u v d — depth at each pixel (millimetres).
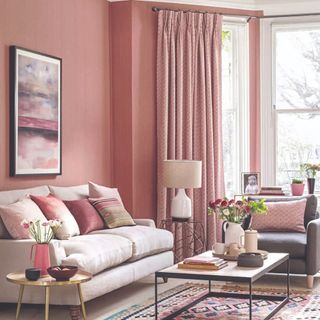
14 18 5777
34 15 6066
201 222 7594
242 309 5129
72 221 5508
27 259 4777
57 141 6371
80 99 6875
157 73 7562
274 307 5191
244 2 7969
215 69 7688
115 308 5219
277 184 8062
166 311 5086
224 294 5430
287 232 6531
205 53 7691
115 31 7523
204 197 7605
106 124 7430
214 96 7691
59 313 5031
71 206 5867
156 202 7602
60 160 6418
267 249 6055
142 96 7535
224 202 5500
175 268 4746
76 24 6789
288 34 8047
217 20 7730
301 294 5703
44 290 4711
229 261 5105
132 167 7453
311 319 4777
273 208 6629
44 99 6156
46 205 5379
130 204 7461
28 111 5918
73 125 6742
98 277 4965
